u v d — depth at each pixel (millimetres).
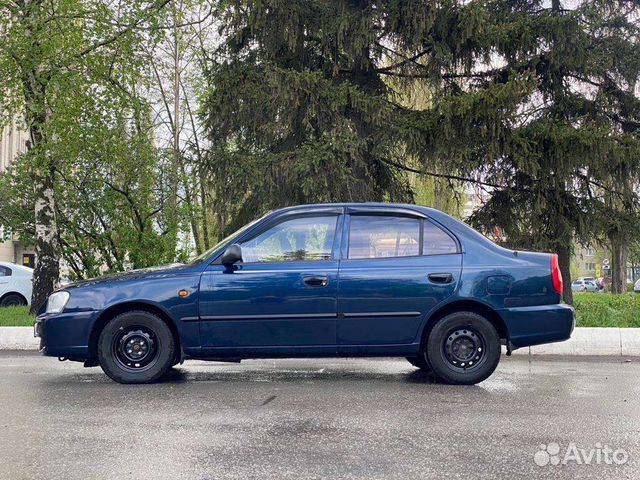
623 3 17703
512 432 4801
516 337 6754
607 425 5020
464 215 18719
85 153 13570
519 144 15273
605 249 19188
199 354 6750
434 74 15586
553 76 16984
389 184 17484
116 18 14008
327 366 8188
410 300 6723
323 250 6875
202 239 23984
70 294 6812
